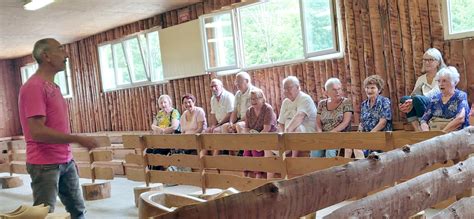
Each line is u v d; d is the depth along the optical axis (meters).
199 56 7.45
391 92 5.35
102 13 7.46
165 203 2.33
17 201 6.29
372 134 3.54
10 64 12.12
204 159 4.82
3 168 8.16
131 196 5.69
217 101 6.53
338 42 5.77
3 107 11.98
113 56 9.23
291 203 1.40
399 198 1.93
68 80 10.55
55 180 2.81
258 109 5.48
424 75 4.72
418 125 4.50
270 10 6.48
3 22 7.45
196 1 7.26
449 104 4.13
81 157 6.30
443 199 2.21
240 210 1.25
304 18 6.04
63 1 6.35
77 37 9.70
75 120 10.47
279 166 4.18
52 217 1.94
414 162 2.03
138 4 7.03
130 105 9.09
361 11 5.51
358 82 5.62
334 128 4.90
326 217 1.61
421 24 5.04
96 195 5.63
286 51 6.39
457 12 4.82
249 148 4.39
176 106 8.11
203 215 1.17
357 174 1.70
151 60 8.49
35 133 2.64
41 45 2.77
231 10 6.86
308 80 6.10
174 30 7.78
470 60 4.73
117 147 7.63
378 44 5.39
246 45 6.84
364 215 1.75
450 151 2.30
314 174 1.51
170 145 5.14
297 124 5.09
